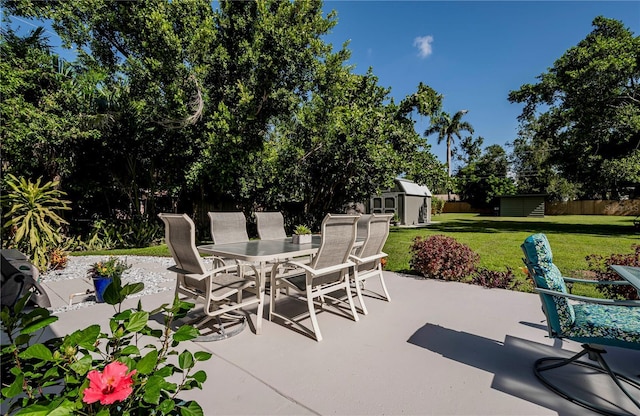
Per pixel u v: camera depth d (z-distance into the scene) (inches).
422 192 686.5
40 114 267.3
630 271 83.0
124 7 317.7
